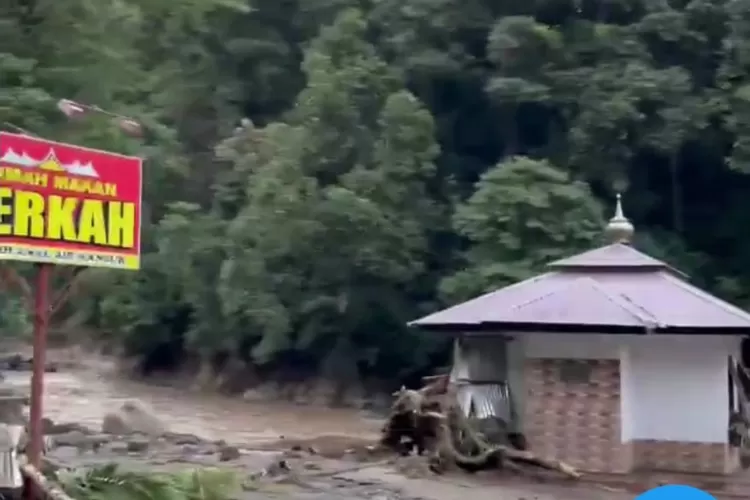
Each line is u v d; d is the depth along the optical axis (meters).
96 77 24.55
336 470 24.11
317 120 61.25
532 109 64.31
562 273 26.94
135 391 65.00
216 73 74.88
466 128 67.44
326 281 58.62
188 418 50.75
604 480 23.08
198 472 15.18
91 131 23.14
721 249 61.75
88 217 13.52
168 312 70.19
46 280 13.80
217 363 67.25
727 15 57.62
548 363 24.19
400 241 57.78
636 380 24.19
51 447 27.44
